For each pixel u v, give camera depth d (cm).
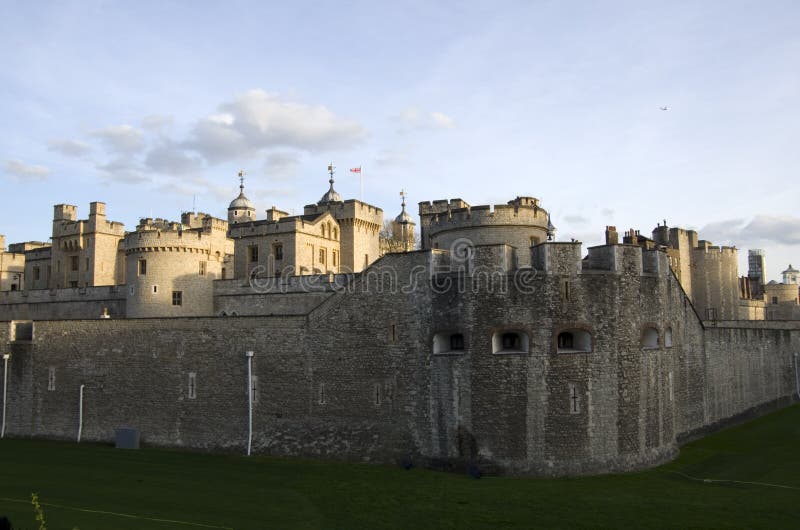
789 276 13825
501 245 3759
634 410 3784
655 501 3184
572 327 3688
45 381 5047
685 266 8619
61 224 8131
